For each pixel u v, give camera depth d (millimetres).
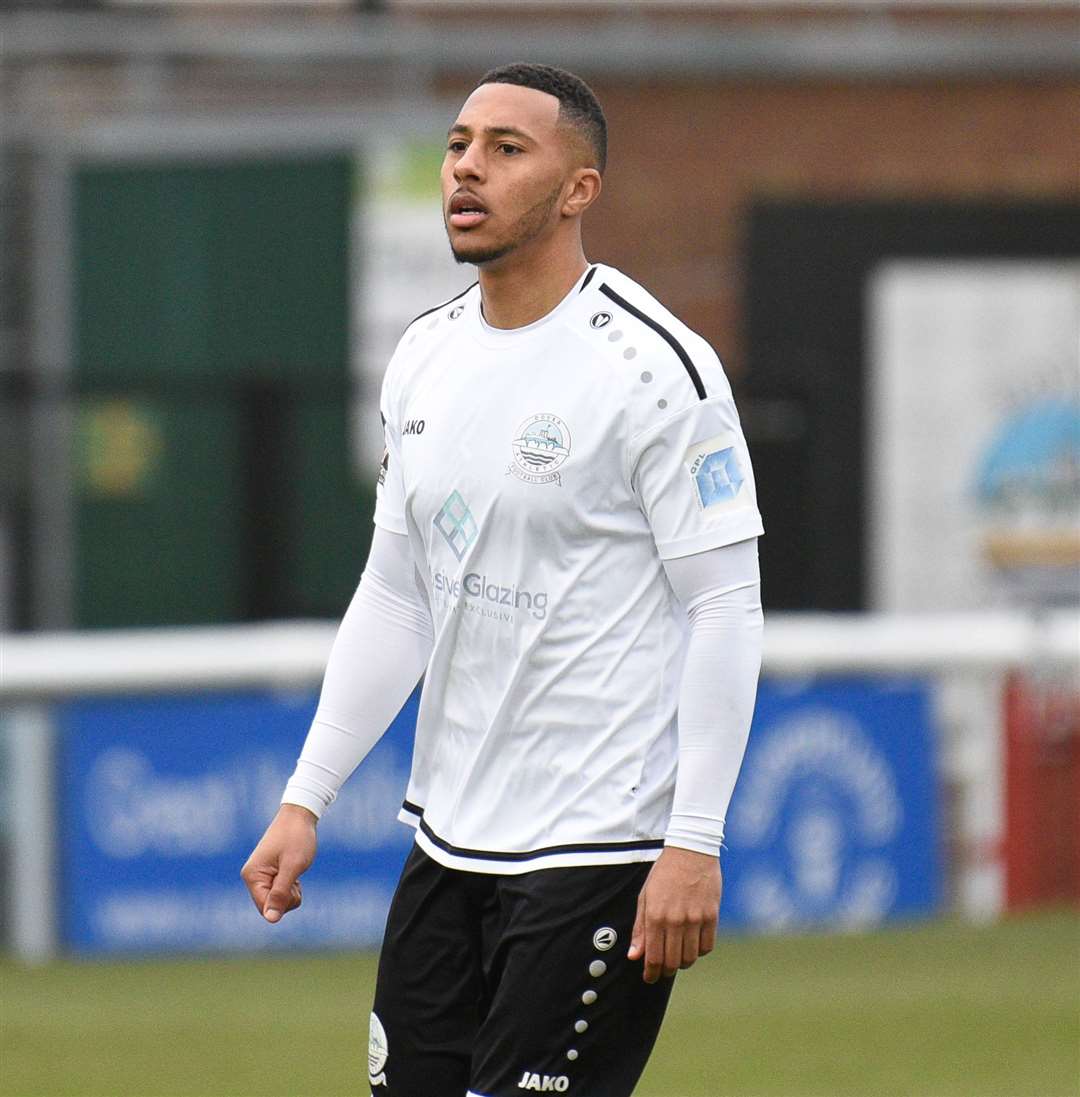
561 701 11094
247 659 25219
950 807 26953
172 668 25016
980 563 43625
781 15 43375
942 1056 20250
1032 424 43844
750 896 26094
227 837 25047
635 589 11078
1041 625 27422
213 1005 22406
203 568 33438
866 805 26547
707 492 10867
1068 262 44125
